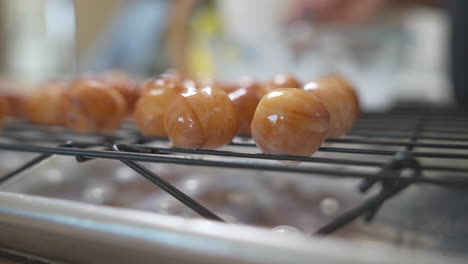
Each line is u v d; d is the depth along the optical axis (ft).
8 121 1.21
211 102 0.75
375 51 2.78
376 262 0.41
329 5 2.74
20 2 3.88
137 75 3.27
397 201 0.85
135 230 0.49
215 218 0.58
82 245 0.52
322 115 0.70
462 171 0.53
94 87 0.94
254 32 3.02
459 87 2.22
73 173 0.97
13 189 0.89
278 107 0.69
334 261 0.42
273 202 0.88
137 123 0.89
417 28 2.77
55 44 3.88
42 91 1.11
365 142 0.78
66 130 1.09
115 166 1.01
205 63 3.15
